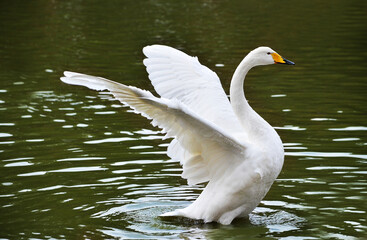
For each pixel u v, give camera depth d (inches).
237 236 380.2
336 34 1058.1
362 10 1295.5
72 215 406.0
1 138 561.9
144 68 839.7
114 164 500.1
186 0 1461.6
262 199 439.5
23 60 885.8
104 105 684.7
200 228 395.2
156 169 492.4
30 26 1137.4
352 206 422.6
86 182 462.3
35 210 412.5
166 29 1104.8
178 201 435.8
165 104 359.3
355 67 845.2
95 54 920.9
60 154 520.7
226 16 1240.8
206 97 434.0
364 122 610.2
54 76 802.2
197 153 403.9
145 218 405.7
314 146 541.3
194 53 910.4
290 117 632.4
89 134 577.3
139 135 576.4
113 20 1199.6
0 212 408.5
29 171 481.4
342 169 486.9
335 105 673.6
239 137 413.4
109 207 421.1
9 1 1423.5
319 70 832.9
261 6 1363.2
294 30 1093.8
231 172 402.6
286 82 779.4
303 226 393.1
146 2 1433.3
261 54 418.0
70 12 1291.8
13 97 707.4
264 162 397.4
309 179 469.7
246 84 775.1
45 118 628.7
